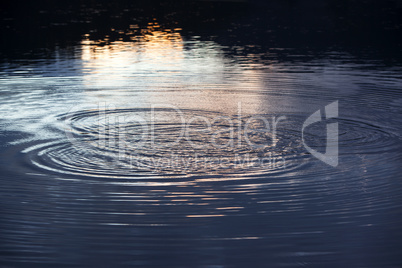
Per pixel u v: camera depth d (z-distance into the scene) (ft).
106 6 90.48
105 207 16.05
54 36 55.93
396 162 20.07
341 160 20.45
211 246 13.66
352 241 13.94
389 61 43.01
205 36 57.36
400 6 90.02
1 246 13.58
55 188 17.47
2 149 21.56
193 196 16.94
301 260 12.99
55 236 14.15
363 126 25.25
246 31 61.36
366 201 16.49
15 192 17.07
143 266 12.71
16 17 72.69
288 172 19.20
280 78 36.24
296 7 88.99
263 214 15.60
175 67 39.86
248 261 12.93
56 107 28.43
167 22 69.46
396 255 13.24
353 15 77.51
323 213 15.65
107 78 35.73
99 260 12.98
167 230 14.55
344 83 34.76
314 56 45.52
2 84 33.71
